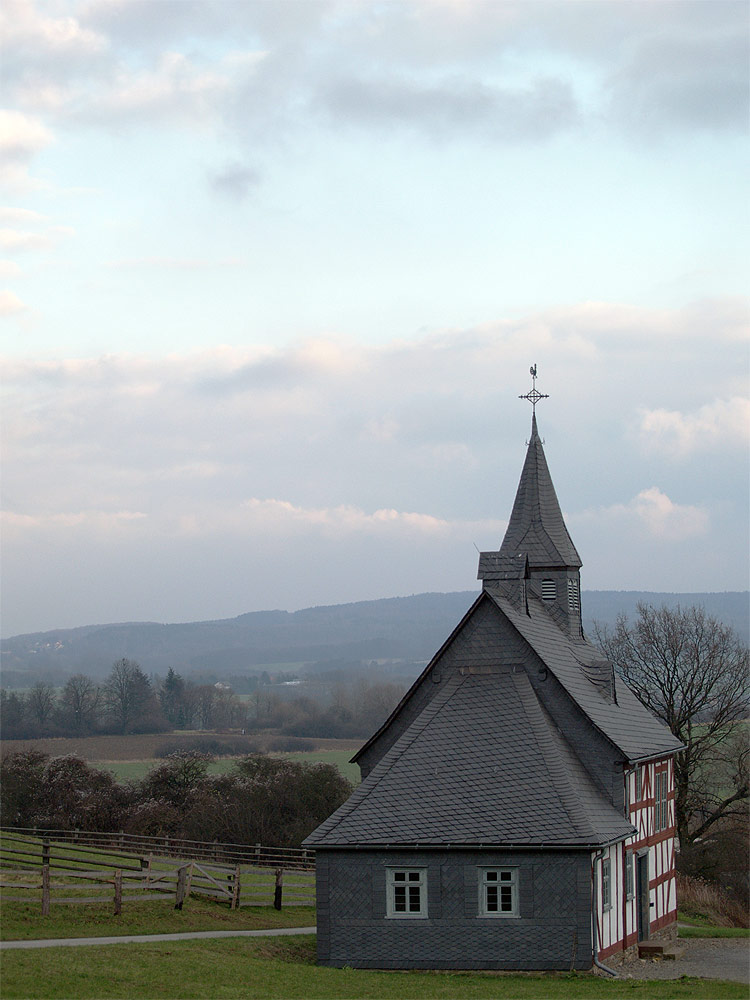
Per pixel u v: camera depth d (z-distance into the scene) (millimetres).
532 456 53156
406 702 44719
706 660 77375
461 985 32750
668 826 49375
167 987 27469
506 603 44125
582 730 41812
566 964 35656
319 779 80312
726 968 39969
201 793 82625
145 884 40562
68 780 86438
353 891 36844
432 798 37812
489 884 36438
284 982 30234
